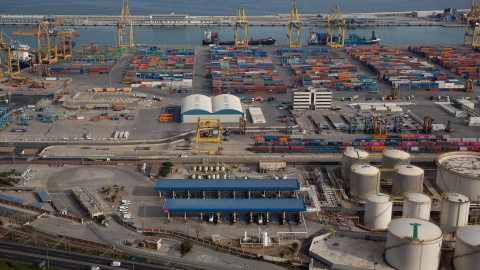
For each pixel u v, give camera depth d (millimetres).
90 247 164750
